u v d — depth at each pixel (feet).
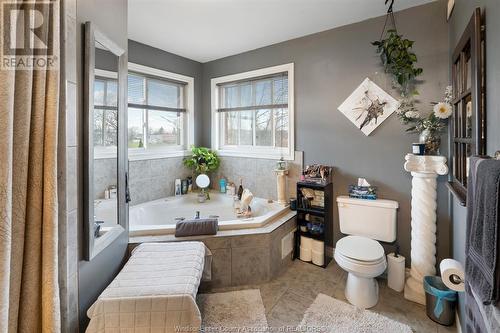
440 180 7.09
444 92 6.97
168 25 8.46
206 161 11.59
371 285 6.48
